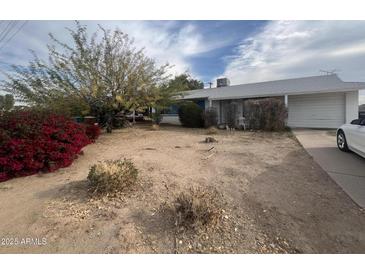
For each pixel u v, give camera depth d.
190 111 15.11
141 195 3.29
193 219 2.54
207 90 19.55
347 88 10.96
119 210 2.87
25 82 9.01
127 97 10.24
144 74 10.30
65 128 5.49
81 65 8.84
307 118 13.30
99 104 10.11
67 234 2.39
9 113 5.13
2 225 2.59
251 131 11.58
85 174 4.44
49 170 4.74
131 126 14.99
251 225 2.57
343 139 6.06
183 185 3.67
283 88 13.59
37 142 4.70
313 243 2.25
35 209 2.96
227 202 3.11
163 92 11.67
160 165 4.91
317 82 13.70
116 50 9.63
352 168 4.53
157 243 2.26
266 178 4.02
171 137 9.91
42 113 5.60
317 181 3.84
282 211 2.85
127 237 2.34
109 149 7.19
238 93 14.84
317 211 2.83
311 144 7.30
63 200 3.21
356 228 2.46
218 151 6.43
